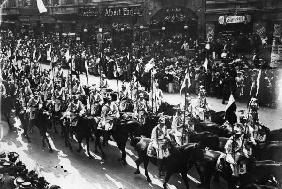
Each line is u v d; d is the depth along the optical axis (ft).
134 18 151.33
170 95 91.61
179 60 112.16
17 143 64.54
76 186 49.16
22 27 173.68
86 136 58.54
